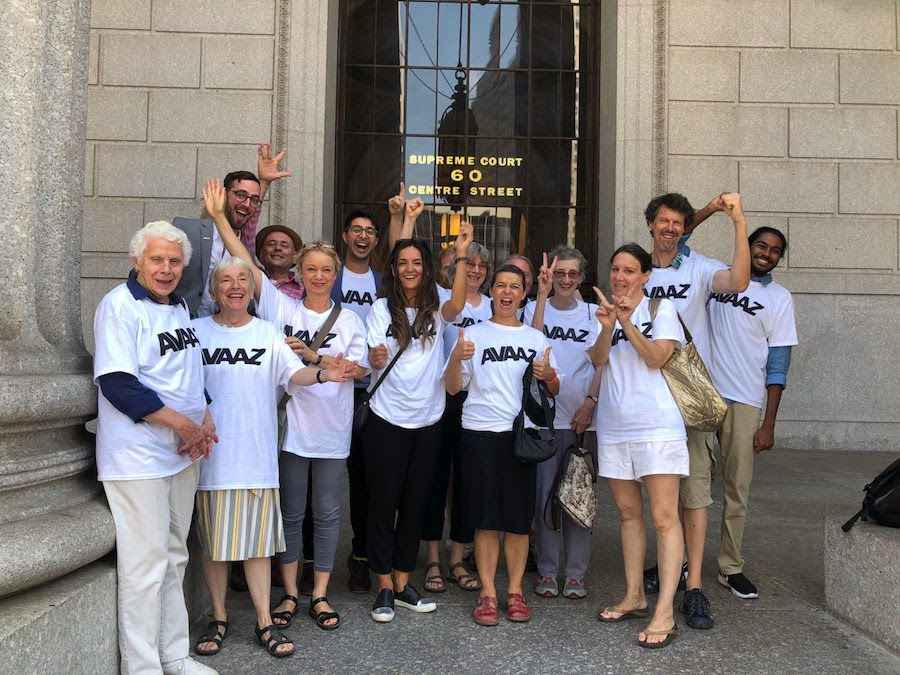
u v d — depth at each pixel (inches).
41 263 115.5
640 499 150.9
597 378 167.0
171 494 117.5
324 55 336.5
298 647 134.6
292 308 152.3
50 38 115.9
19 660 87.2
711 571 183.5
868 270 349.4
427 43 370.3
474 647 135.9
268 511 131.6
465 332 156.2
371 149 366.9
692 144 345.1
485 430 148.1
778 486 274.7
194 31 332.5
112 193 329.1
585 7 371.6
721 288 159.5
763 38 347.3
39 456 104.4
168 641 118.5
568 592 164.2
